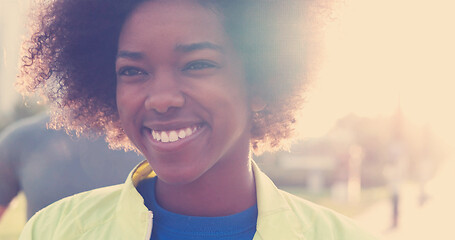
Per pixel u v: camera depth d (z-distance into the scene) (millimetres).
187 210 1688
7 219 9336
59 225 1764
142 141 1638
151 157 1613
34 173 2887
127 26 1606
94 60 1975
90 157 2898
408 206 14094
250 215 1703
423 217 11977
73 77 2049
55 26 1992
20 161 2928
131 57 1583
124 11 1648
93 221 1745
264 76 1848
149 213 1653
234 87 1633
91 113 2104
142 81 1603
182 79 1565
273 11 1844
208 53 1571
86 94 2061
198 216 1681
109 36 1890
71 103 2107
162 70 1570
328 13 2027
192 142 1565
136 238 1660
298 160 17922
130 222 1691
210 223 1658
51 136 2908
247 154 1742
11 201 3025
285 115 2031
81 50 1989
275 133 2068
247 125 1747
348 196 14570
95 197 1831
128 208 1711
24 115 10844
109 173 2910
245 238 1671
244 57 1729
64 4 1962
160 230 1687
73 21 1947
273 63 1857
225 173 1685
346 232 1741
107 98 2049
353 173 15516
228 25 1641
